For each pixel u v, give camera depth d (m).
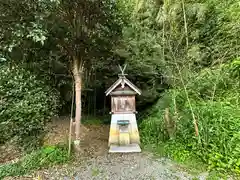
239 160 2.63
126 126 3.47
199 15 4.73
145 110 4.73
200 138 3.04
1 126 3.64
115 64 4.86
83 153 3.28
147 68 4.74
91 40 3.35
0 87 3.80
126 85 3.54
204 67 4.31
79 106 3.33
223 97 3.59
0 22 2.71
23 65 3.91
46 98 4.00
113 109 3.53
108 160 3.08
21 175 2.75
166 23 4.96
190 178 2.60
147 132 3.84
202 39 4.64
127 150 3.33
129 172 2.78
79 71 3.36
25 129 3.66
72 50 3.25
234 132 2.91
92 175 2.72
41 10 2.72
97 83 4.96
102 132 4.27
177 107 3.73
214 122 3.12
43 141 3.69
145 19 5.57
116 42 4.11
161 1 5.56
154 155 3.19
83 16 3.12
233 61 3.79
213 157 2.79
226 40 4.20
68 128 4.12
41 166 2.92
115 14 3.61
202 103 3.54
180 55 4.41
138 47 4.98
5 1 2.60
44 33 2.55
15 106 3.71
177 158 3.02
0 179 2.67
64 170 2.84
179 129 3.40
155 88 4.74
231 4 4.63
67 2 2.86
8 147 3.58
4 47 2.89
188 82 4.02
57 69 4.29
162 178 2.63
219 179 2.51
